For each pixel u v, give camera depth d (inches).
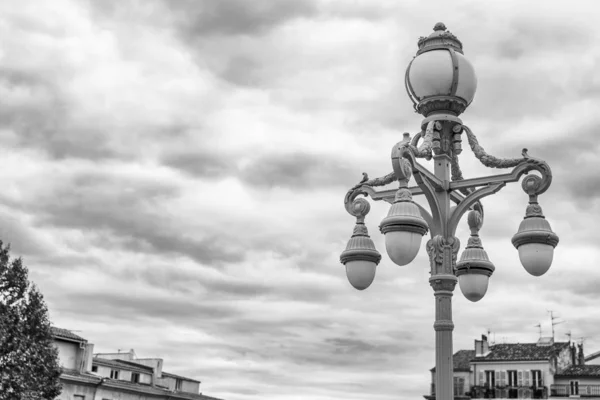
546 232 299.9
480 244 359.3
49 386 1000.2
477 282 353.4
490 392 2385.6
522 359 2385.6
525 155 301.9
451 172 329.1
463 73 316.8
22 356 975.6
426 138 303.7
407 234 273.6
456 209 311.7
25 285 1006.4
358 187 328.8
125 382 1785.2
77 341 1688.0
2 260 996.6
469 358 2509.8
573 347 2534.5
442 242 306.2
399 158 277.7
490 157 309.0
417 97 325.4
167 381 2096.5
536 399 2330.2
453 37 327.0
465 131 317.4
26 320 997.8
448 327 299.7
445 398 292.7
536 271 302.2
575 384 2338.8
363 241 319.9
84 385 1646.2
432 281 305.1
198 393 2161.7
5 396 954.7
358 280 317.1
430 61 317.4
